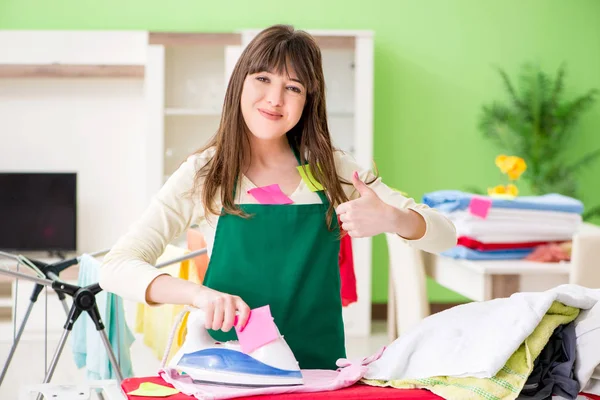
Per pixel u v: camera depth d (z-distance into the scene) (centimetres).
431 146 632
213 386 157
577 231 347
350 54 576
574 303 169
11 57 586
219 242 183
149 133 567
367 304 580
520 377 158
